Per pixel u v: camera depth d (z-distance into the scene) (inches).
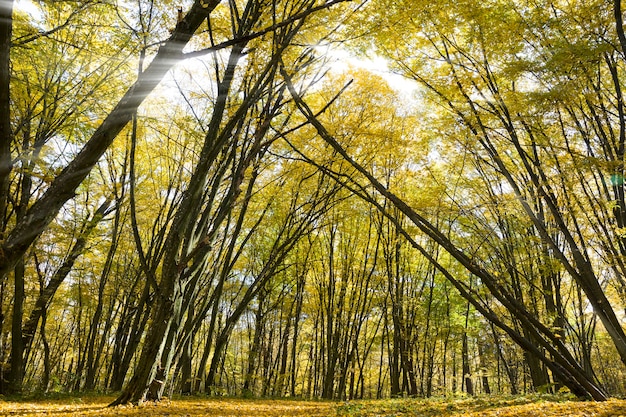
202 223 331.6
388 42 341.4
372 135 473.1
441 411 288.5
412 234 633.0
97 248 583.5
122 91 425.4
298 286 855.7
